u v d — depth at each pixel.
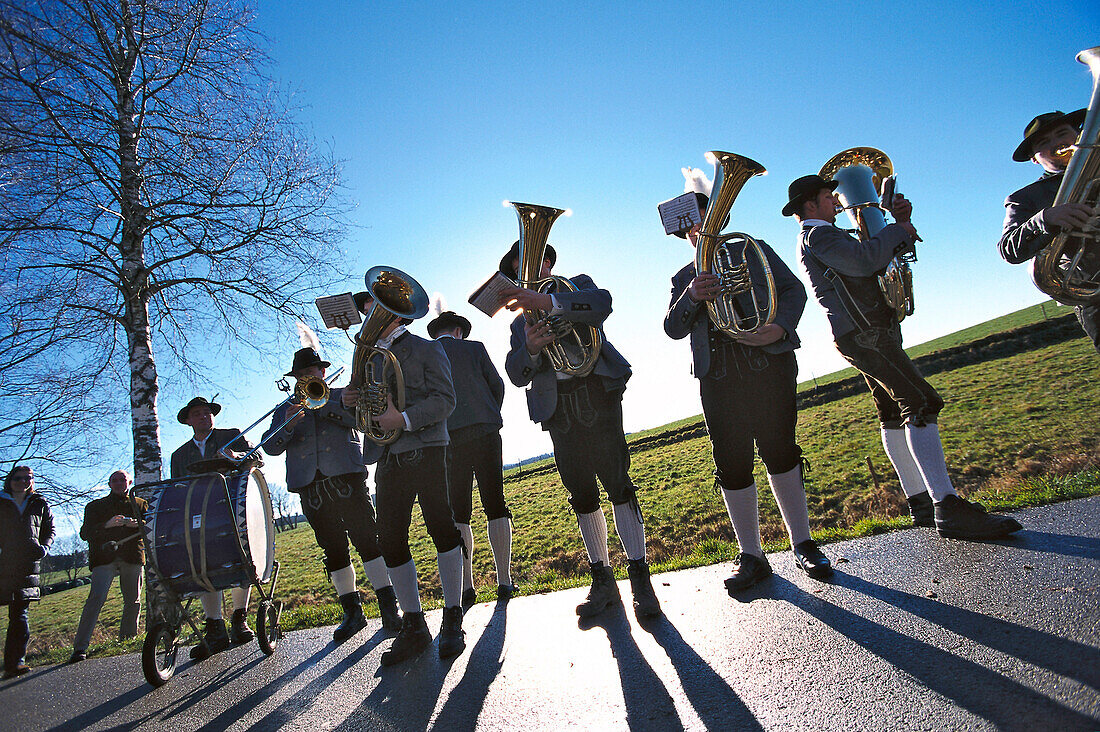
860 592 3.12
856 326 3.84
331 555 4.91
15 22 10.08
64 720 3.80
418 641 3.74
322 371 5.32
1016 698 1.86
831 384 32.00
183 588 4.20
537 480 28.20
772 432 3.60
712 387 3.63
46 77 10.52
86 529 6.91
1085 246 3.27
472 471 5.54
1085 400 17.77
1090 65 3.02
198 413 5.78
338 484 4.86
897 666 2.25
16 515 6.70
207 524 4.12
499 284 3.32
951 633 2.42
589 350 3.64
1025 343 29.64
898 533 4.21
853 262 3.63
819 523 13.41
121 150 11.09
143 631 10.77
